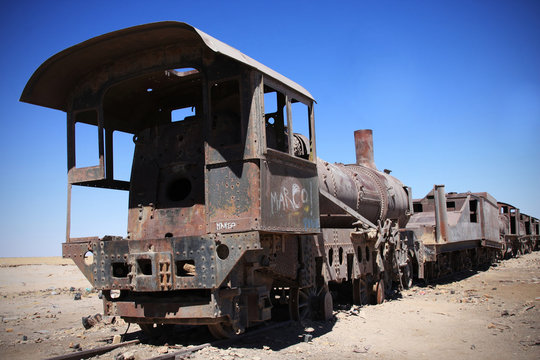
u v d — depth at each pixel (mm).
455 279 18859
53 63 7535
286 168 7680
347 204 11219
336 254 10164
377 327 9141
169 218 7750
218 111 7879
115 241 7246
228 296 6930
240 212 6809
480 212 22828
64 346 8000
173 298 7043
